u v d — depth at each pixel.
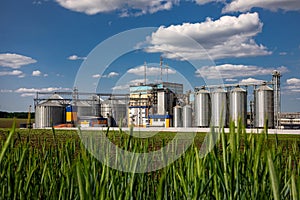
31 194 2.28
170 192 2.24
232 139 1.65
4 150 1.34
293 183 1.21
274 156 1.98
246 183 1.77
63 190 2.15
